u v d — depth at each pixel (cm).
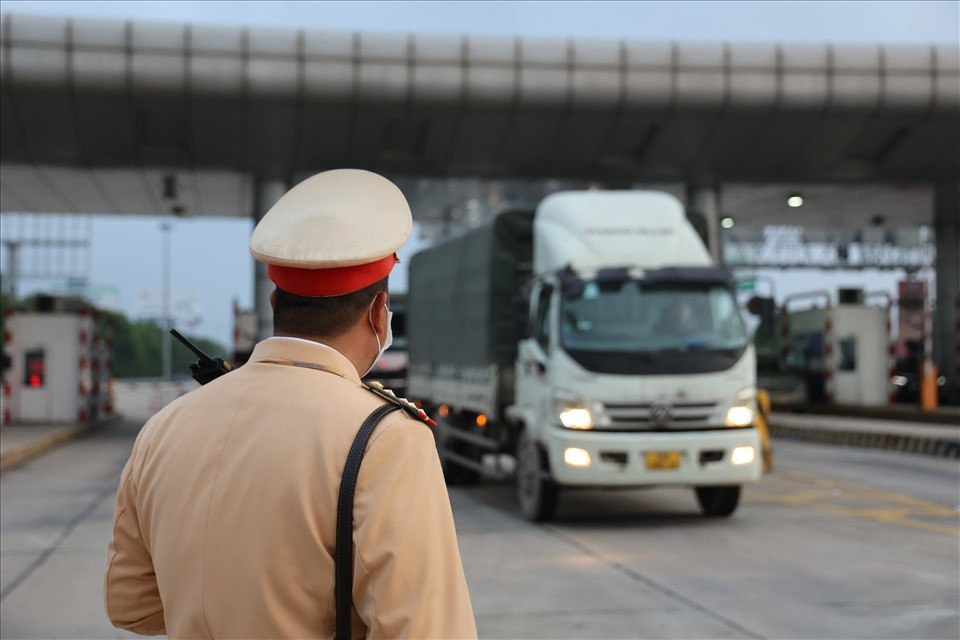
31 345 2247
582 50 2052
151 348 11544
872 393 2805
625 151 2292
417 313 1611
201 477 170
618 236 1045
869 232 4597
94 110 1989
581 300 990
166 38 1925
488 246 1167
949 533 958
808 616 636
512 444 1149
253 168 2273
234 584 162
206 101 1983
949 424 2225
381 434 162
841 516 1071
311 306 177
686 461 962
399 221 179
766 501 1196
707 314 1001
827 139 2227
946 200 2783
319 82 1981
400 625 153
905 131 2220
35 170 2308
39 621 636
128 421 2623
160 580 173
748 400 985
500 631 601
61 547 889
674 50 2066
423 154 2247
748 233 4600
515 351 1130
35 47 1881
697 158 2288
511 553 855
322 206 178
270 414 170
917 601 677
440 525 161
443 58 2016
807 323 2959
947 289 3152
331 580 160
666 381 966
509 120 2116
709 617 634
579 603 671
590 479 952
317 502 160
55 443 1889
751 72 2078
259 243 175
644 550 869
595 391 960
